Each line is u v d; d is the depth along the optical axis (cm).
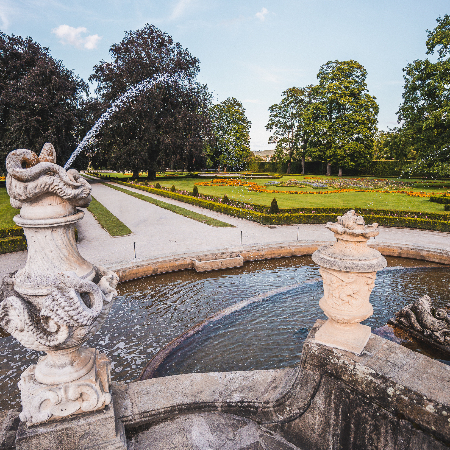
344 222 279
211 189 3194
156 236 1376
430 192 2747
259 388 313
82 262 272
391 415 230
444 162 3103
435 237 1350
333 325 287
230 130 5384
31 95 2956
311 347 277
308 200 2378
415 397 218
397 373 238
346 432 258
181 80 3888
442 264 1083
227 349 558
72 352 261
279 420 292
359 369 247
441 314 492
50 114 3073
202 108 4228
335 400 262
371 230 266
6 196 2538
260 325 633
